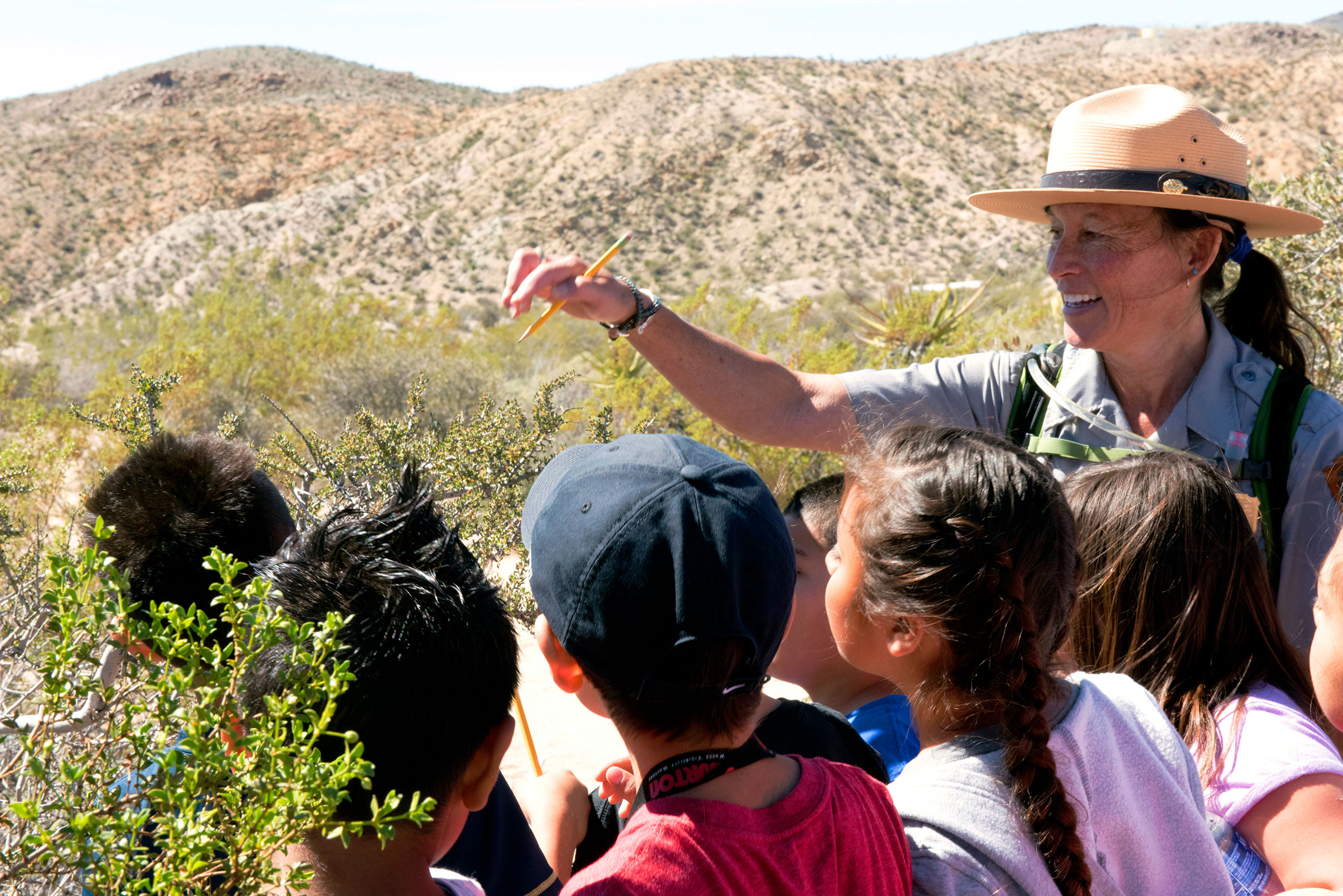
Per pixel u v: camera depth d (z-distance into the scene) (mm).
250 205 96062
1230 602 1550
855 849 1009
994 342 11500
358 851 954
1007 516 1161
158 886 653
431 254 84000
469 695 996
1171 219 1975
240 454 1460
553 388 4562
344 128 109938
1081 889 1051
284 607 968
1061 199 2025
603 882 916
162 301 79938
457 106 122688
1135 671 1562
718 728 1020
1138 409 2107
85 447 8109
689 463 1062
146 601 1281
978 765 1124
